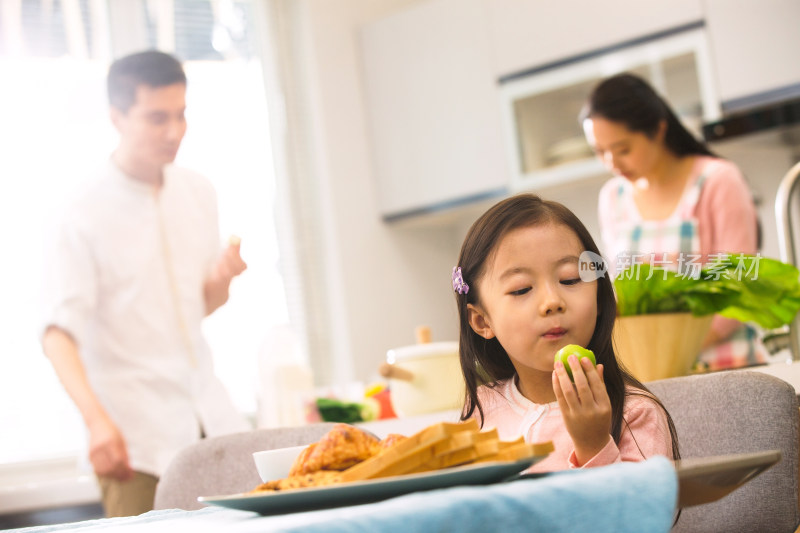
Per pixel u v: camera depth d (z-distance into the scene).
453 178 3.75
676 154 2.14
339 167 3.86
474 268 1.04
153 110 2.24
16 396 3.14
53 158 3.27
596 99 2.13
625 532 0.55
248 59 3.82
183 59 3.64
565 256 0.97
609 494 0.55
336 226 3.81
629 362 1.38
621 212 2.26
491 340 1.10
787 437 0.99
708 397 1.06
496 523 0.52
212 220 2.47
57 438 3.18
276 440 1.26
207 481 1.26
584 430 0.83
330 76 3.89
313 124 3.88
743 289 1.35
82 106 3.35
